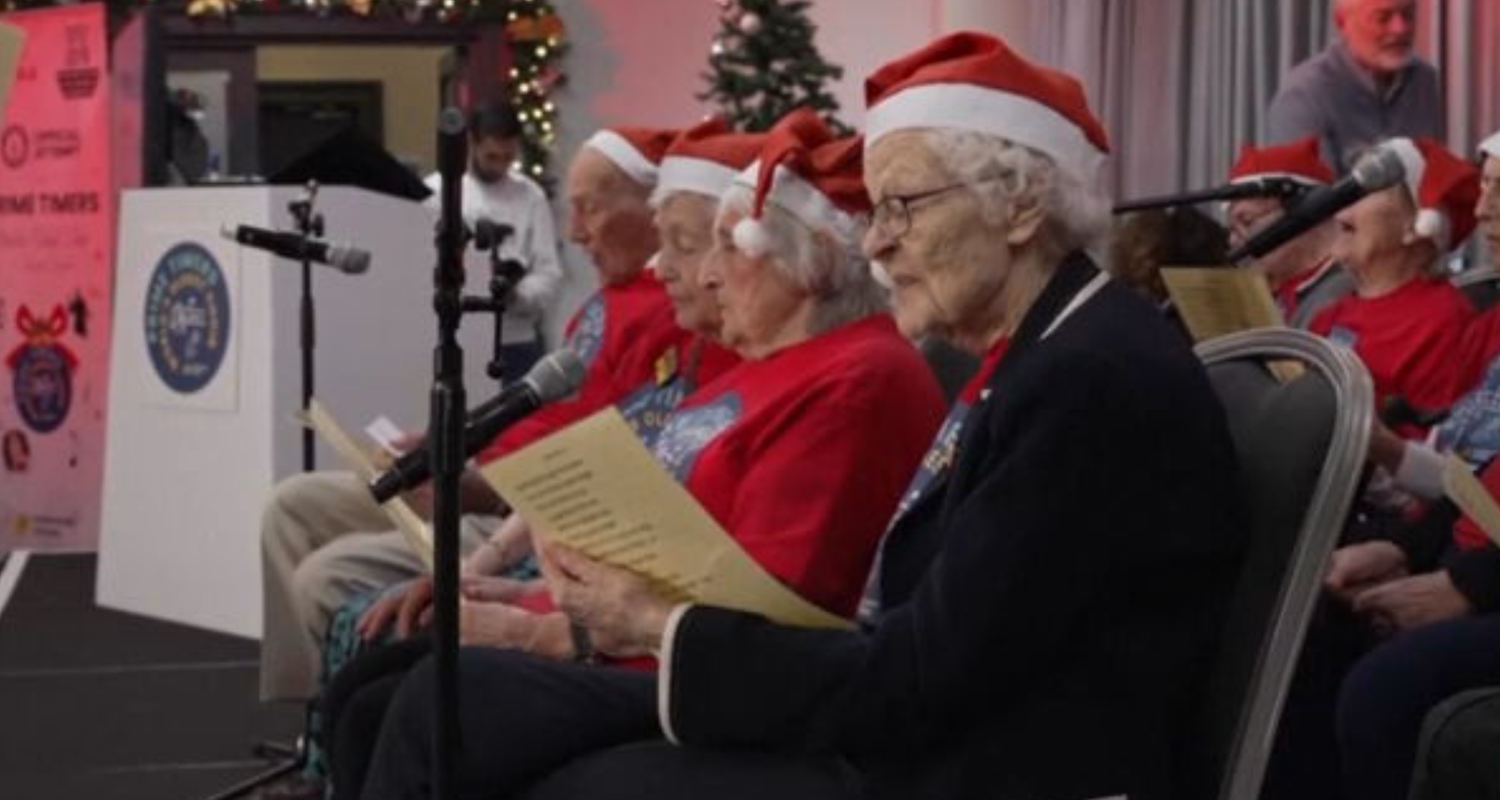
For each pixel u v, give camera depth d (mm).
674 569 2969
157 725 7168
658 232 4695
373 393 8078
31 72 11445
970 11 11469
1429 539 4145
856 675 2816
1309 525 2738
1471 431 4367
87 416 11430
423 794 3162
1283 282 5684
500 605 3938
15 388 11656
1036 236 3021
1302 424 2793
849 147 3814
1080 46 11828
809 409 3545
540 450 2928
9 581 10312
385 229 8078
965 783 2787
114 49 11180
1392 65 8258
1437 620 3805
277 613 6086
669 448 3811
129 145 11117
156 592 8930
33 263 11531
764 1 11742
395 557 5551
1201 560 2754
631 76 15664
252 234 6816
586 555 3006
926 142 3020
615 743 3172
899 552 3025
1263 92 10430
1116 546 2717
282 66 17828
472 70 15383
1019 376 2793
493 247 5480
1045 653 2740
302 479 6098
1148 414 2730
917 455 3543
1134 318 2852
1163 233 5195
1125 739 2764
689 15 15734
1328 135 8289
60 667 8109
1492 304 5395
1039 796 2760
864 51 15883
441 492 3006
